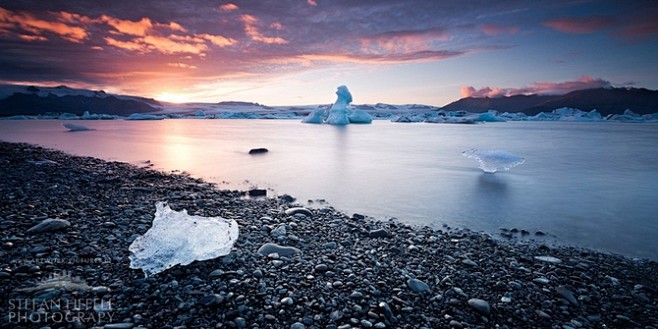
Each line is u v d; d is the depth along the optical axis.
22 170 12.41
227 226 5.74
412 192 11.16
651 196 10.74
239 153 21.30
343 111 68.44
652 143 29.92
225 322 3.52
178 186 11.00
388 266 5.18
